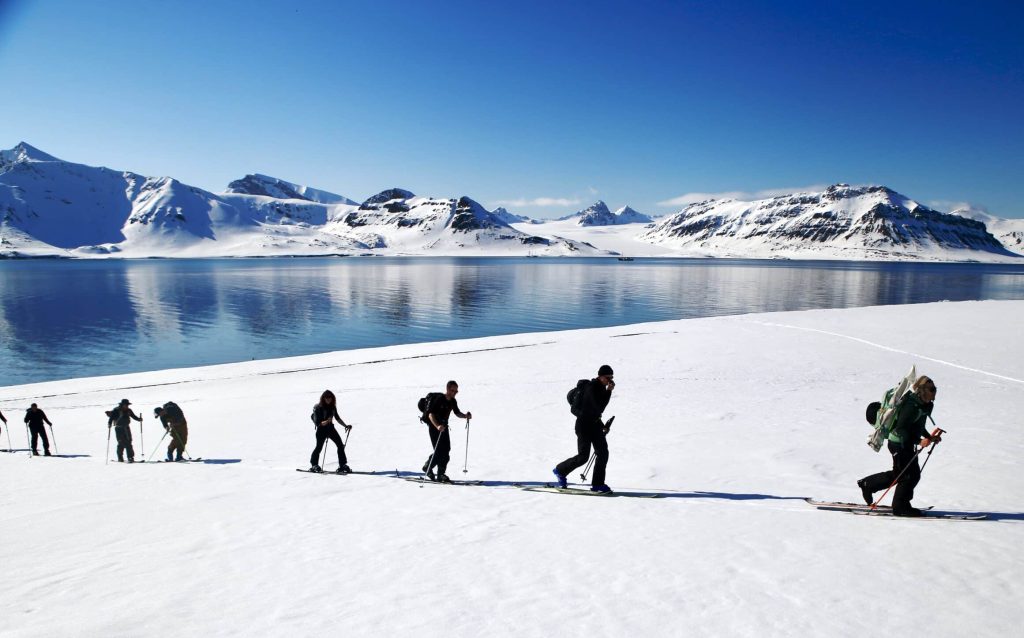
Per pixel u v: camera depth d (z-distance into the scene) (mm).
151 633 4051
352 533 6555
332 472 10922
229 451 14430
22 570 5605
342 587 4906
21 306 73312
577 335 38219
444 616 4262
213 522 7285
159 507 8250
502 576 5047
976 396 17062
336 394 22516
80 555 6074
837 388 19594
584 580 4914
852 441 12461
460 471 10961
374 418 17719
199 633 4051
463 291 95812
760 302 77938
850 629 3979
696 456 11445
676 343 31656
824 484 9148
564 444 13367
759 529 6316
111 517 7730
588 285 110312
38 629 4109
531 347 32938
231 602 4629
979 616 4180
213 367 33062
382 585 4922
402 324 57312
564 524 6648
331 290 96750
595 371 25141
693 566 5184
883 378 21250
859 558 5352
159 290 96250
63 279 124438
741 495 8398
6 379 35656
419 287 103500
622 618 4180
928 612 4242
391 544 6074
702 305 73875
